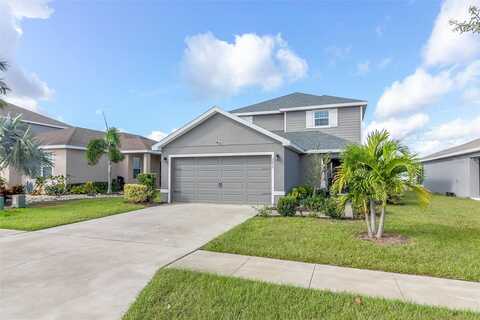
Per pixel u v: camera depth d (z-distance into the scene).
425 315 3.13
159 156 25.03
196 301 3.48
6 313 3.21
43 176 18.02
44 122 24.81
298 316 3.13
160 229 7.85
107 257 5.29
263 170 13.02
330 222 8.49
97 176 20.88
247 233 7.05
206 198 13.88
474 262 4.86
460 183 19.12
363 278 4.27
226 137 13.55
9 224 8.34
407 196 16.45
